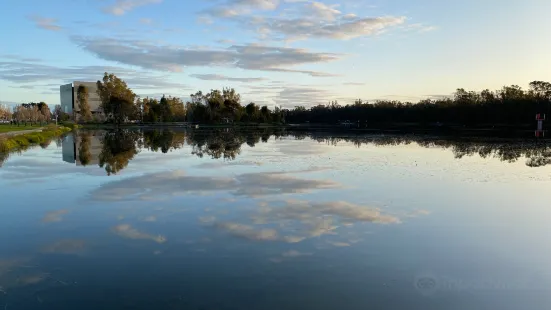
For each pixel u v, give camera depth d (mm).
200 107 105062
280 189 16359
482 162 25000
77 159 27047
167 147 36250
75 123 94750
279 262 8695
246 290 7375
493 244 9984
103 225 11469
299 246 9680
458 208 13461
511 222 11859
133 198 14766
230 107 103312
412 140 43906
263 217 12164
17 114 81812
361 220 11922
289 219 11961
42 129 59469
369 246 9734
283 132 65188
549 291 7461
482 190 16422
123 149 34375
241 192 15758
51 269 8422
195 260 8812
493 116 78500
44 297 7176
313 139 47344
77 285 7641
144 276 8008
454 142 40594
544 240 10289
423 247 9711
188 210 13008
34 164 24562
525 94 83000
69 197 15055
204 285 7586
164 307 6754
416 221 11891
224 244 9805
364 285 7625
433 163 24453
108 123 101688
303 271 8227
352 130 71188
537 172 21000
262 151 32281
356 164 23953
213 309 6672
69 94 126312
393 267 8477
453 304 6934
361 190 16250
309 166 23062
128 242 10008
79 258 8992
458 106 85562
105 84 96938
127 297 7125
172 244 9828
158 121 104438
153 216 12336
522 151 31359
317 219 11977
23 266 8586
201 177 19250
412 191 16109
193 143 41094
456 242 10094
